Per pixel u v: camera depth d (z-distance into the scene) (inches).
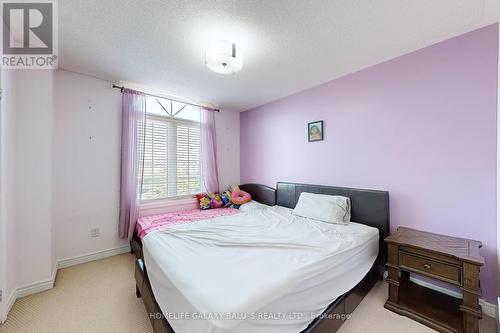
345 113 100.3
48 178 78.4
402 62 82.4
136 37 71.0
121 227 107.4
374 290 76.5
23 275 73.5
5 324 60.6
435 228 75.5
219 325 32.7
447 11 58.8
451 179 72.2
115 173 108.8
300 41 73.0
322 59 85.4
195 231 74.5
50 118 79.0
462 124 69.9
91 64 89.7
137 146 111.2
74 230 97.7
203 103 141.2
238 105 147.2
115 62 87.8
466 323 53.9
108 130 106.4
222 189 154.2
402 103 82.7
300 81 106.8
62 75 94.1
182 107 133.6
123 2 55.6
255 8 57.7
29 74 74.9
